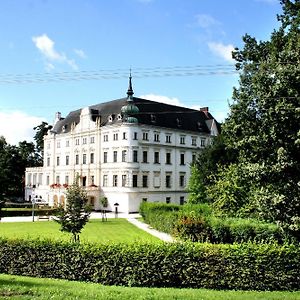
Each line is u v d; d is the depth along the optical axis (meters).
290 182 17.98
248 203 33.97
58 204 32.06
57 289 15.97
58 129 100.31
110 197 82.19
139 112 82.88
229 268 18.33
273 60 19.31
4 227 48.88
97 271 19.16
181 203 87.31
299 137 17.36
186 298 15.03
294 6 27.61
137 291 16.42
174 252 18.62
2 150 73.88
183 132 88.69
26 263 20.41
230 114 22.19
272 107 18.06
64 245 20.02
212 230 30.27
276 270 18.23
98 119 86.31
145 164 81.44
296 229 17.42
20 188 113.75
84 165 88.75
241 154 20.89
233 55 30.45
